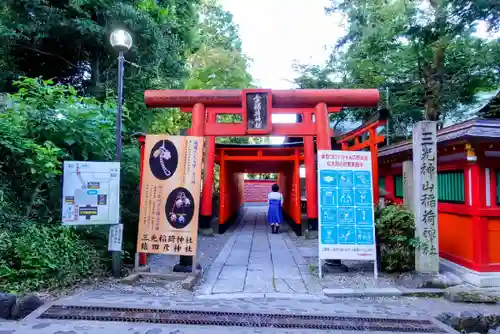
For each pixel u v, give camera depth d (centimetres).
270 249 818
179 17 1210
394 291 501
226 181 1168
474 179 565
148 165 564
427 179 554
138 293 479
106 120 652
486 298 470
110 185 532
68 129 585
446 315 418
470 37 1007
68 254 484
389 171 914
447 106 1203
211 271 613
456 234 623
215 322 376
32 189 559
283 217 1491
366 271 609
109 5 890
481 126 511
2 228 482
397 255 578
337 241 576
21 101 610
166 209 555
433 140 555
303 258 720
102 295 456
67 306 401
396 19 1079
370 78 1234
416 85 1197
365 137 1059
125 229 676
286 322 384
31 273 447
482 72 1087
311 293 501
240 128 751
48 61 1050
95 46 973
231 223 1303
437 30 998
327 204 584
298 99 711
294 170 1120
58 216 582
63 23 859
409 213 580
